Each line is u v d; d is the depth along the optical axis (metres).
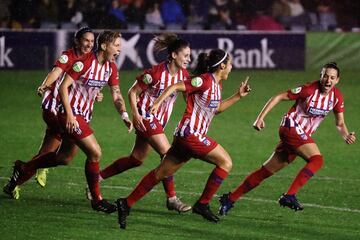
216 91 24.47
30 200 27.62
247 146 39.41
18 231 23.70
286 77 60.88
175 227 24.44
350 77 61.16
